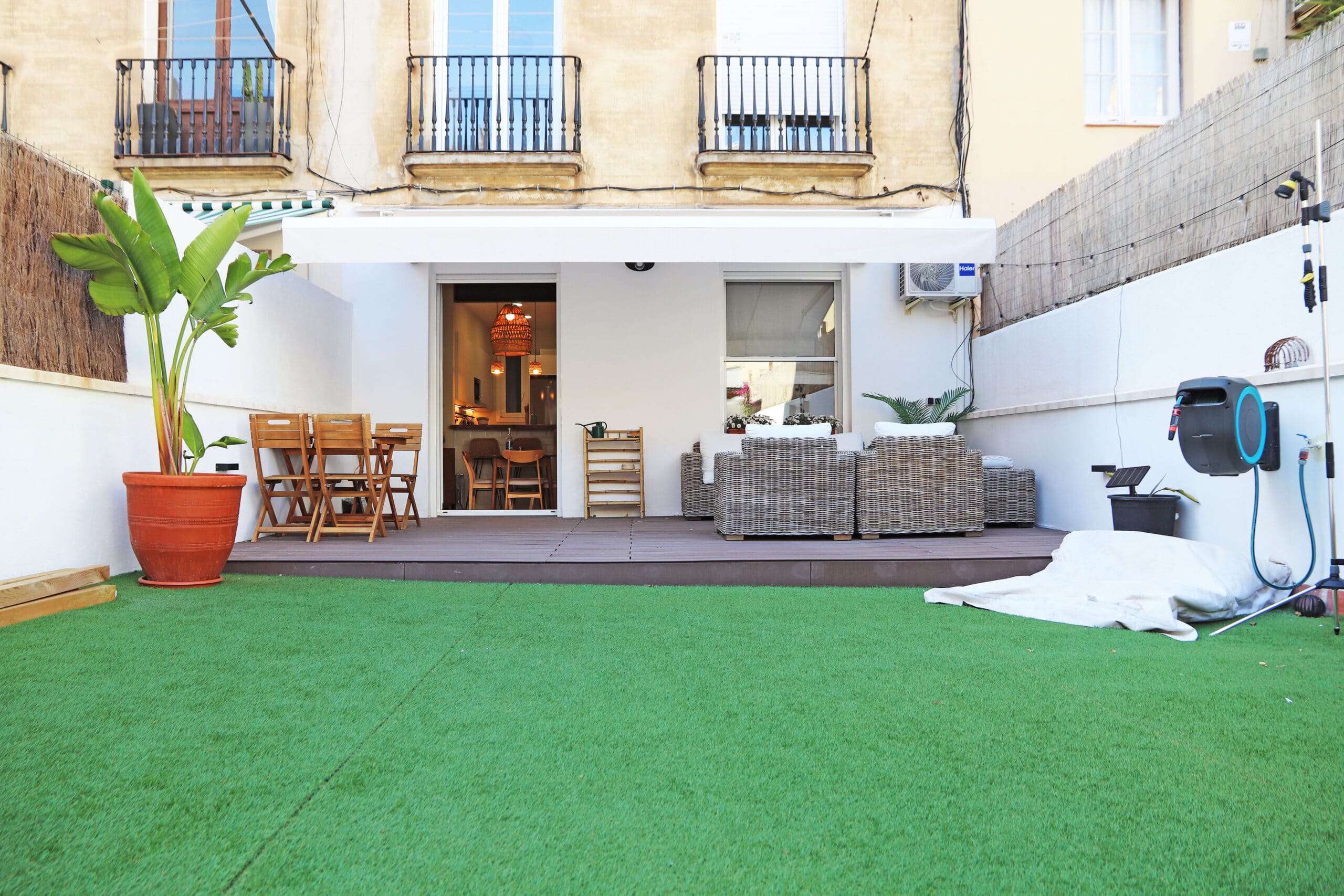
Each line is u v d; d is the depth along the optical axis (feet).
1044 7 24.90
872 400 25.57
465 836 4.90
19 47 23.20
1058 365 20.33
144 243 12.02
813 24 24.85
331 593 12.66
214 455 16.96
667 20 24.20
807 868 4.56
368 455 17.79
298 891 4.27
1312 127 13.07
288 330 20.68
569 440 25.84
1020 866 4.58
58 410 12.57
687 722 6.97
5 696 7.38
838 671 8.59
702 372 26.02
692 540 17.71
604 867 4.56
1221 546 13.99
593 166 24.00
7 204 11.64
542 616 11.27
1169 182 16.51
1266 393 13.64
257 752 6.17
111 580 13.50
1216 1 25.22
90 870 4.44
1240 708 7.37
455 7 24.50
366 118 23.77
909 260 16.83
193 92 23.08
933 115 24.54
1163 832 4.98
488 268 25.95
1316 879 4.43
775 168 23.97
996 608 12.07
